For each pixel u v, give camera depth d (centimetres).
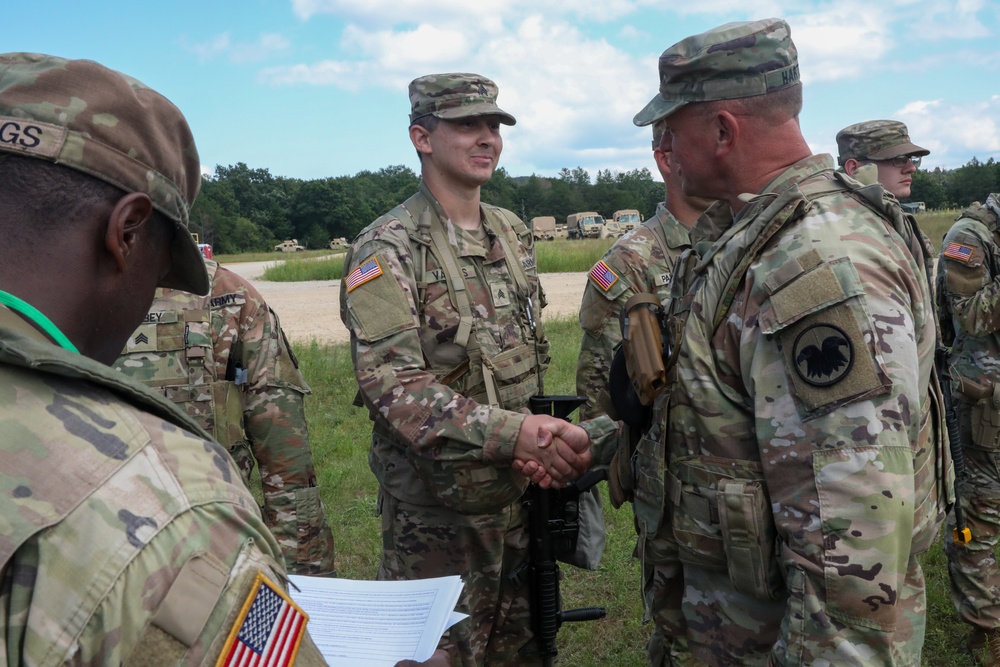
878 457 143
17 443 75
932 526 172
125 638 72
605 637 357
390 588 143
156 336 256
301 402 276
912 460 148
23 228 87
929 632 351
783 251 158
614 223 4444
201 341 258
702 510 177
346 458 580
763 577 165
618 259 334
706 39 175
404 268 255
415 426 235
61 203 88
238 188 6981
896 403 145
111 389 85
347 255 270
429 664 124
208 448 89
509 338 271
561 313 1246
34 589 70
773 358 156
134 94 96
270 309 276
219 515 82
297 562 268
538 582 262
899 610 167
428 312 258
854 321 145
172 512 78
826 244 153
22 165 87
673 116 184
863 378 144
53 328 86
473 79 265
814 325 149
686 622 204
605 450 238
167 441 84
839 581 143
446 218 268
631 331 191
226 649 77
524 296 280
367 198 7475
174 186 100
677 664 233
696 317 175
